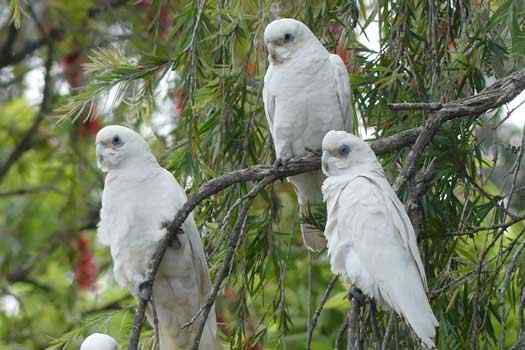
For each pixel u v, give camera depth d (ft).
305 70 38.32
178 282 37.24
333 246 33.24
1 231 67.72
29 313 67.31
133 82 41.65
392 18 38.91
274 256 38.93
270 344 45.44
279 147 38.91
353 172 33.81
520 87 32.96
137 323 33.60
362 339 31.89
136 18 57.62
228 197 38.99
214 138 39.14
